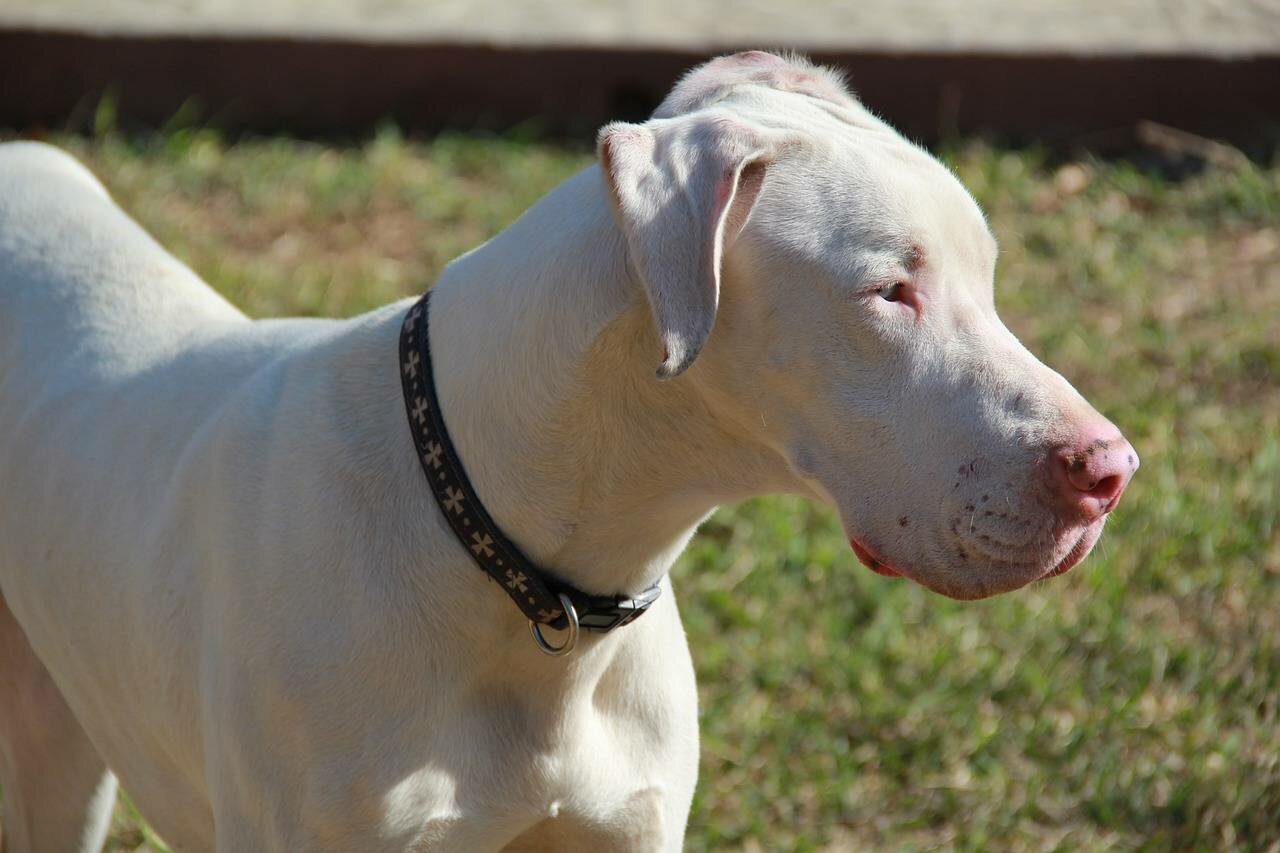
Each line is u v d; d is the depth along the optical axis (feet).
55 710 14.44
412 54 33.04
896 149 10.62
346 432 11.28
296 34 32.68
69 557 12.88
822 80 11.48
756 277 10.30
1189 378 25.12
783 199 10.27
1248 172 31.27
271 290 25.76
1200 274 28.45
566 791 11.58
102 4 34.47
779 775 17.88
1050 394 10.16
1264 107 33.73
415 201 29.68
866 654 19.53
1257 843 16.72
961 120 33.55
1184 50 33.40
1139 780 17.69
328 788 10.85
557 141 32.81
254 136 32.45
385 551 10.96
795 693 19.11
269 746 11.03
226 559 11.35
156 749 12.68
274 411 11.68
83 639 12.84
